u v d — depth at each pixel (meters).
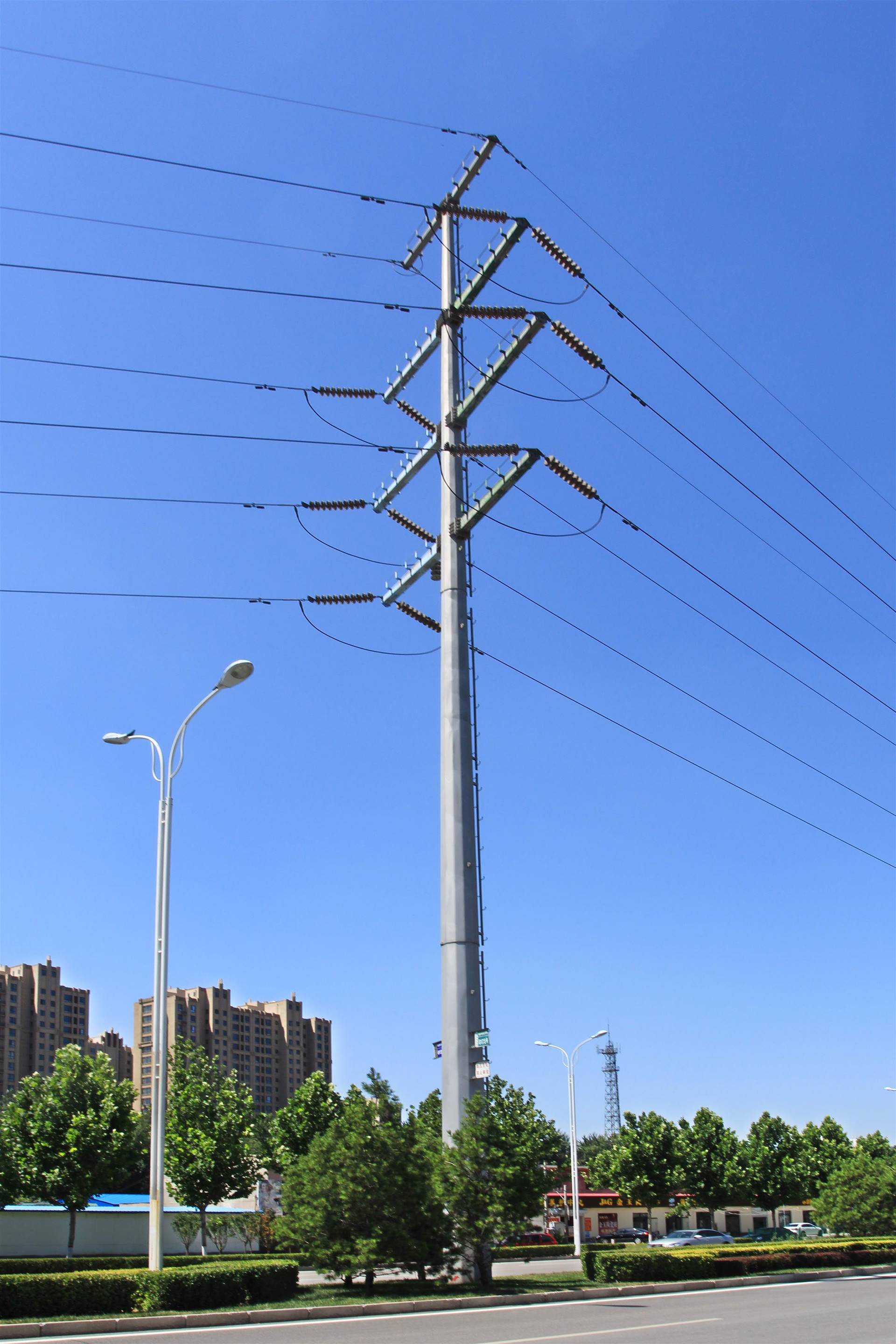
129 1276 20.38
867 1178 52.00
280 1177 53.00
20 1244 41.72
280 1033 137.62
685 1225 90.62
